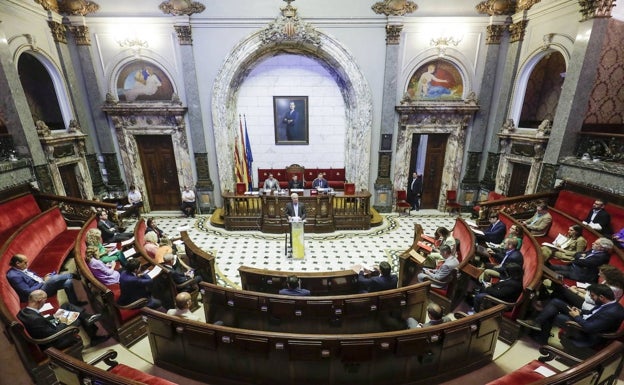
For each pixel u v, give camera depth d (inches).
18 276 183.8
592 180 273.3
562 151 298.5
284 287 201.5
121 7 342.6
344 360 127.8
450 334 131.5
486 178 403.2
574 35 284.7
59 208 302.2
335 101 426.3
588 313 150.1
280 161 450.6
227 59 361.4
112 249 251.8
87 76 362.6
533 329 164.4
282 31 353.1
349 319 170.7
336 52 366.0
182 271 217.8
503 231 265.4
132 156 397.1
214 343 132.5
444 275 192.7
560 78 350.3
